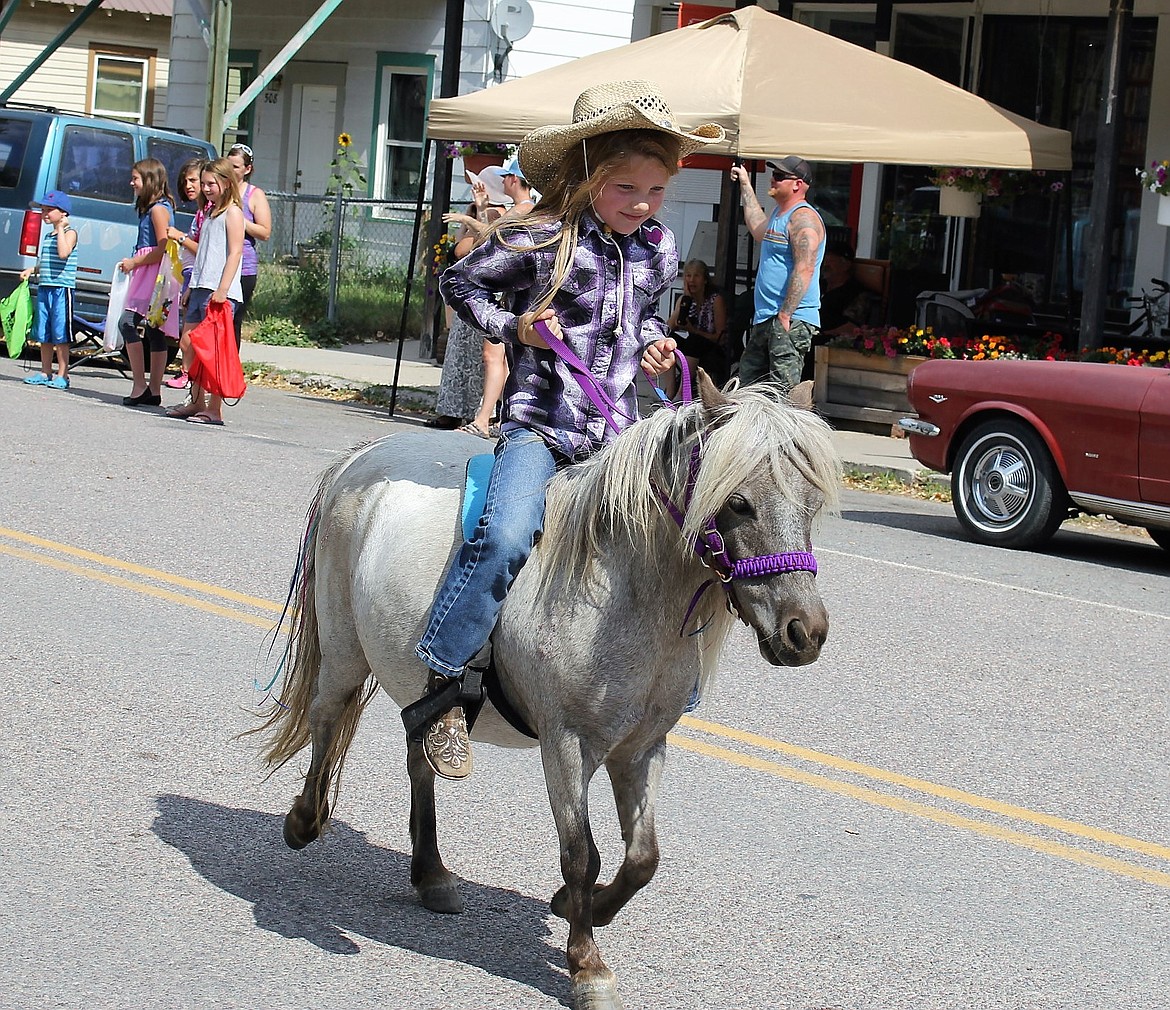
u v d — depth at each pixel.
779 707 7.43
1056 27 19.14
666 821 5.89
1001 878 5.58
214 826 5.54
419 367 20.00
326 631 5.10
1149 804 6.45
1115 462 11.42
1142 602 10.42
